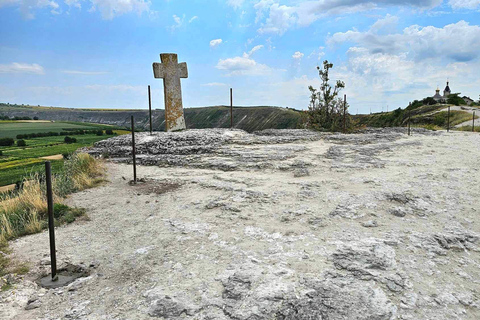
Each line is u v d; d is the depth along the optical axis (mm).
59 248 5367
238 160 11305
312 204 6730
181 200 7680
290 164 10305
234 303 3537
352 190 7516
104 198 8359
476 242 4969
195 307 3510
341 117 26641
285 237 5273
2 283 4199
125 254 5023
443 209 6301
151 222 6387
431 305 3465
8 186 14375
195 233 5641
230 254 4766
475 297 3637
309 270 4168
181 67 18688
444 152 12406
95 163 11922
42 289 4094
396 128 21578
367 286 3766
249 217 6234
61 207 7145
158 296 3771
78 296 3936
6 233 5906
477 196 6980
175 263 4613
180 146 14172
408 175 8797
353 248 4680
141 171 11633
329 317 3234
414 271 4141
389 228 5484
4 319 3484
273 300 3537
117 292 3977
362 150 12586
